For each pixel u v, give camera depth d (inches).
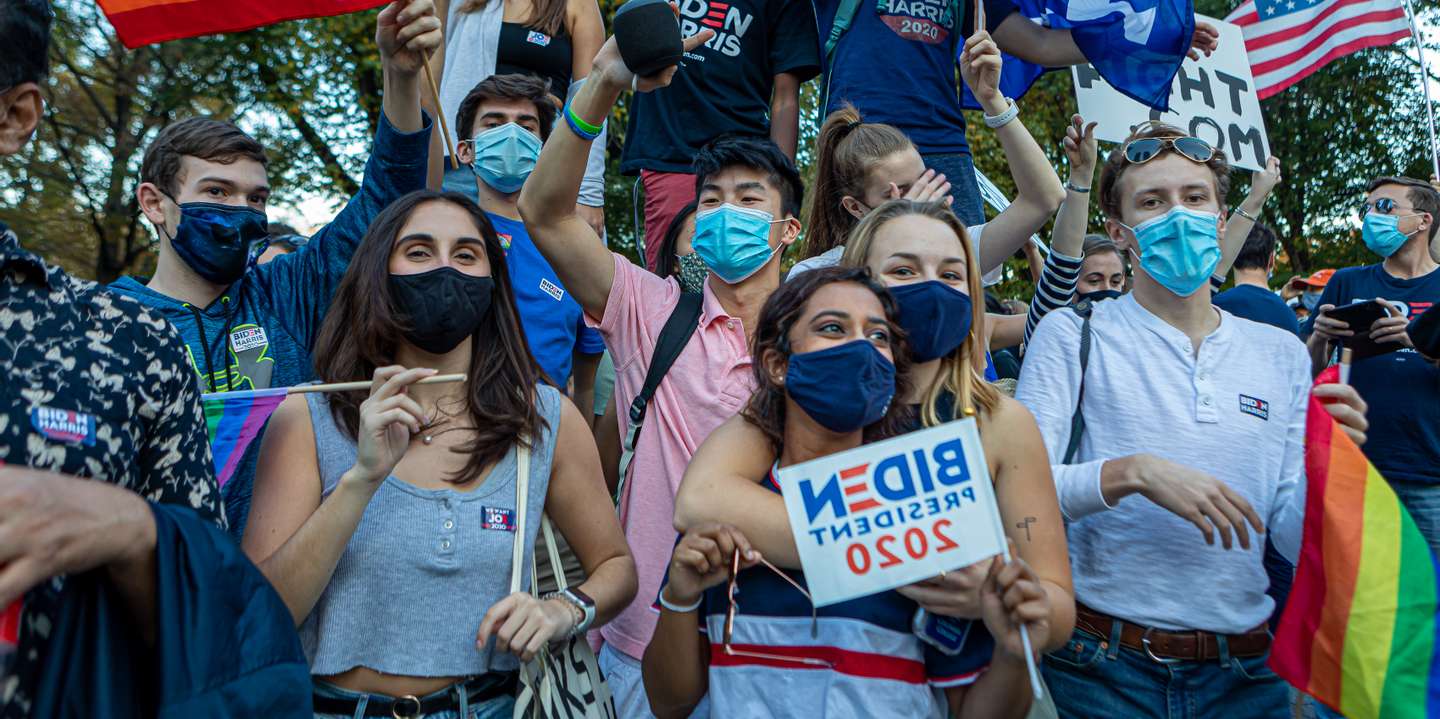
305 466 105.1
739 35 223.9
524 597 100.7
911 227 111.5
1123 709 116.3
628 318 144.9
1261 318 199.6
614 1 538.0
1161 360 122.6
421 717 99.0
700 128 224.5
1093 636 118.1
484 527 104.0
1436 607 102.8
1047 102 683.4
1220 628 115.3
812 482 89.4
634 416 138.9
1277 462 119.7
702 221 144.9
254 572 72.9
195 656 66.7
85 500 63.5
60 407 67.6
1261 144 230.8
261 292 139.9
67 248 590.9
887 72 197.5
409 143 139.7
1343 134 714.8
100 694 66.3
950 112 200.5
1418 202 226.2
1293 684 107.3
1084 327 127.1
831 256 148.9
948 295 106.8
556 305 175.0
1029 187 153.3
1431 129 261.4
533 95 171.8
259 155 137.3
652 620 130.1
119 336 72.2
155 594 67.7
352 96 589.0
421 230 110.0
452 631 101.1
